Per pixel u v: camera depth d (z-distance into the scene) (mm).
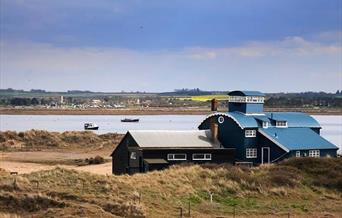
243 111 91750
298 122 93250
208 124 90875
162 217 49219
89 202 50531
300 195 61938
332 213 55812
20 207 49094
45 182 55812
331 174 68500
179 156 80750
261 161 87438
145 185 58125
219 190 60438
